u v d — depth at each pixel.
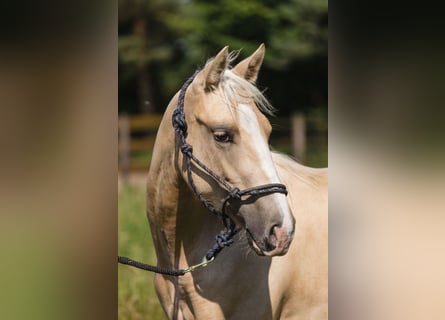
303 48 22.02
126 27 24.66
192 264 3.79
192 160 3.51
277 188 3.29
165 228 3.78
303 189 4.12
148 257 7.00
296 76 22.89
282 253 3.22
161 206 3.76
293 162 4.25
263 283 3.78
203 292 3.72
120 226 7.96
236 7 22.36
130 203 9.51
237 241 3.75
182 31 23.69
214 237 3.81
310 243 3.98
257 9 22.16
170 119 3.69
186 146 3.52
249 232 3.37
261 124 3.43
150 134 20.83
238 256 3.74
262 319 3.81
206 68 3.51
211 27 23.03
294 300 3.97
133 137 20.89
